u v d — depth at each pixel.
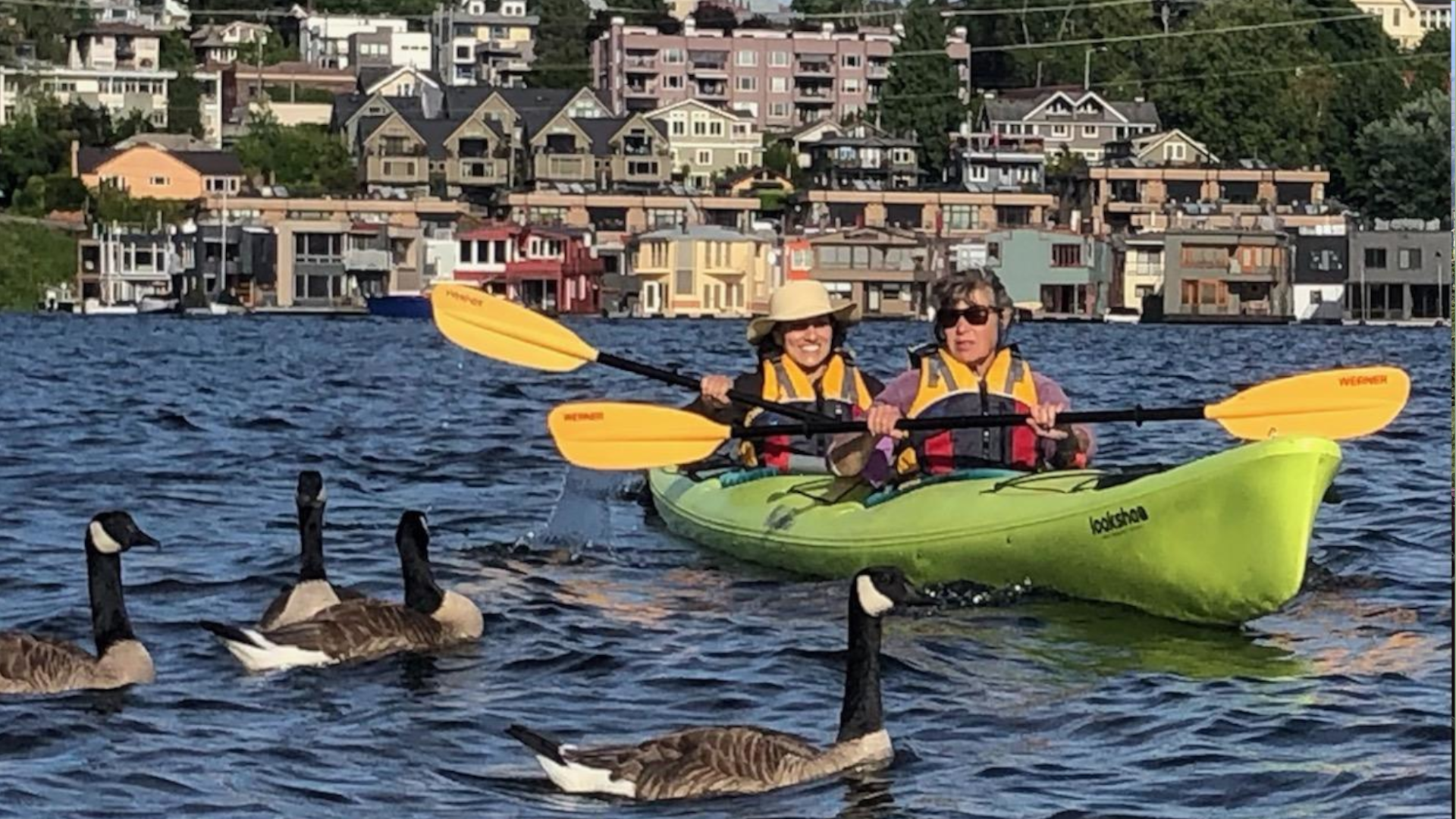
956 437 15.12
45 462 23.14
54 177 103.38
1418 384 46.03
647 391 40.19
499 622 13.10
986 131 125.69
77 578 14.73
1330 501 14.98
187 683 11.46
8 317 84.56
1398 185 122.25
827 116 139.75
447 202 104.81
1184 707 11.12
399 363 49.62
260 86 133.25
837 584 14.73
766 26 144.88
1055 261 100.06
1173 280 98.88
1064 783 9.71
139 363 48.56
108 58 133.75
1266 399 14.35
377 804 9.31
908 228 107.38
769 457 16.72
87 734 10.39
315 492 12.69
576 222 107.69
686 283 99.00
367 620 12.10
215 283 97.00
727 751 9.56
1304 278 99.38
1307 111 129.25
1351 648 12.64
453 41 150.50
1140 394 41.53
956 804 9.37
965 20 150.38
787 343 16.00
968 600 14.13
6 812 9.13
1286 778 9.73
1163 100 132.50
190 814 9.16
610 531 17.08
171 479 21.47
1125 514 13.55
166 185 105.00
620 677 11.73
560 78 145.25
